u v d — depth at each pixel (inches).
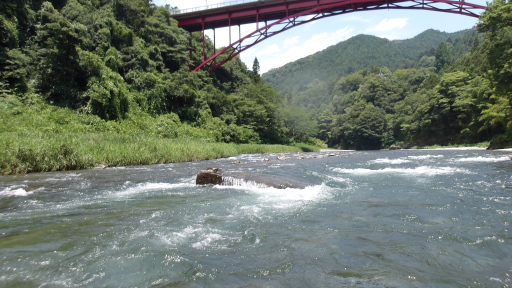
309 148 2246.6
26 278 123.6
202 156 852.0
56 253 148.5
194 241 163.9
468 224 187.8
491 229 177.3
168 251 149.5
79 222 203.9
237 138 1660.9
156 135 1142.3
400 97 3346.5
